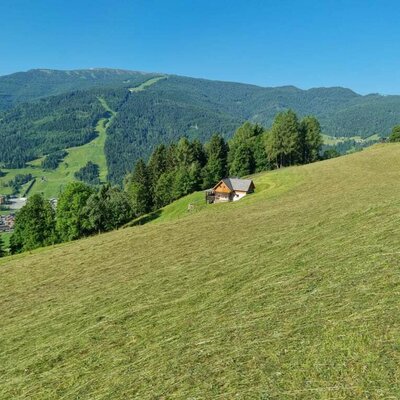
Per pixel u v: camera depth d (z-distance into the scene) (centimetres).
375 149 9675
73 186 9138
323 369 1208
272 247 2775
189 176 11538
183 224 4753
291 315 1617
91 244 4834
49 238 9094
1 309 2852
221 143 12925
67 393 1506
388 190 4088
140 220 9731
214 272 2533
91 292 2758
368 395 1052
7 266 4512
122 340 1850
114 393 1405
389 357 1180
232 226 4006
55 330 2191
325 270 2025
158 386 1369
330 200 4238
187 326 1812
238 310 1830
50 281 3397
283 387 1173
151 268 3034
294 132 11925
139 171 12825
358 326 1384
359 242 2333
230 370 1338
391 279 1692
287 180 7669
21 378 1728
